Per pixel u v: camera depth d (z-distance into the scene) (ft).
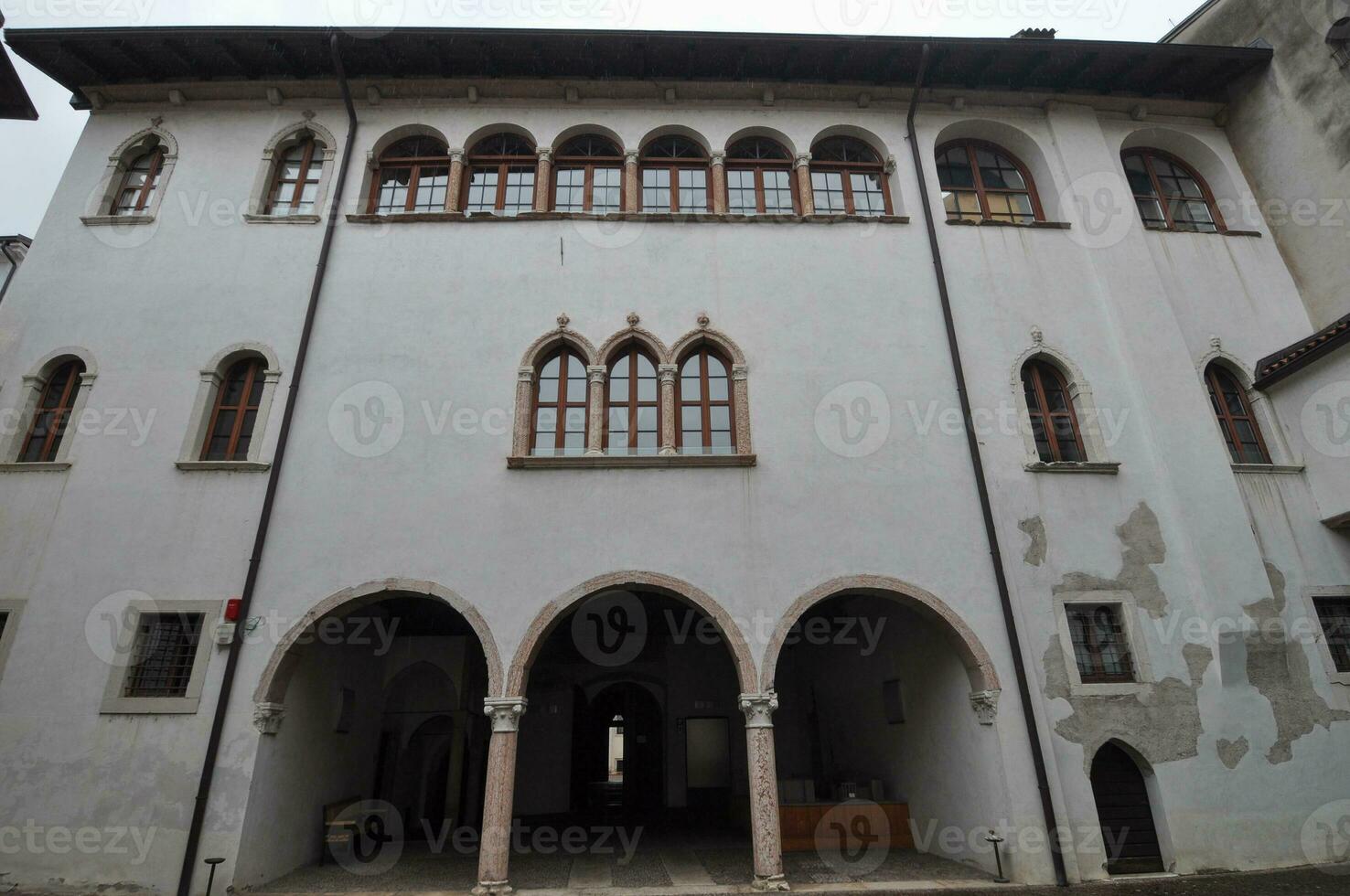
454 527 34.81
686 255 41.47
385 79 44.52
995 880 31.01
